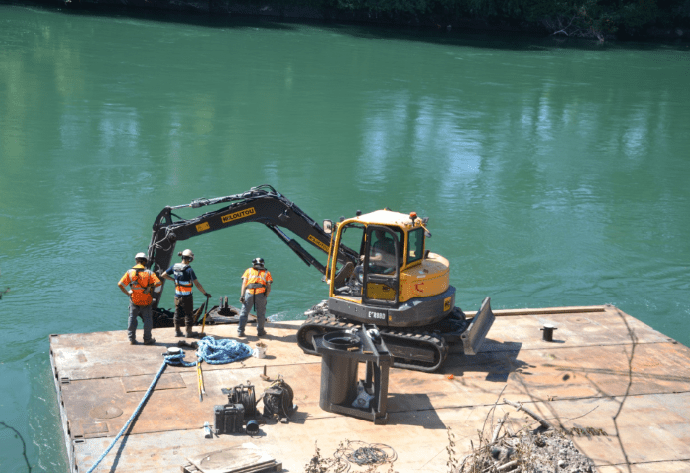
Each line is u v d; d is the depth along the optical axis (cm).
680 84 5300
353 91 4291
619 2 7831
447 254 1959
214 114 3516
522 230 2188
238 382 1067
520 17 7800
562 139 3484
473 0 7506
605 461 891
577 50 6831
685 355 1237
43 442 1019
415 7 7488
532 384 1104
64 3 6925
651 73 5738
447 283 1191
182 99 3781
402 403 1029
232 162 2738
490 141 3347
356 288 1219
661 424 989
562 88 4888
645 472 871
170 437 905
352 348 963
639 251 2067
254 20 7138
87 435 898
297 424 955
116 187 2375
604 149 3334
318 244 1335
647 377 1140
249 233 2088
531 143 3366
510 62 5844
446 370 1149
